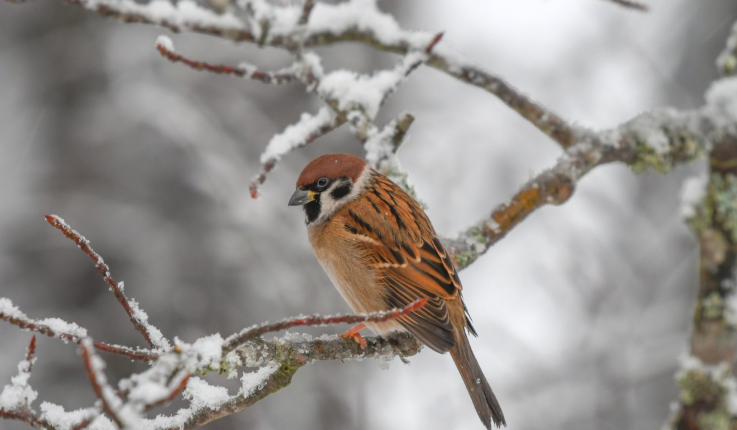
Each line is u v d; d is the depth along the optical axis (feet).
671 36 52.65
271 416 44.65
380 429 45.88
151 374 12.83
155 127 45.24
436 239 24.26
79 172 45.88
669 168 25.90
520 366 47.44
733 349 26.48
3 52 49.03
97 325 42.93
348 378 47.62
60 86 47.96
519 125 54.29
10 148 47.32
